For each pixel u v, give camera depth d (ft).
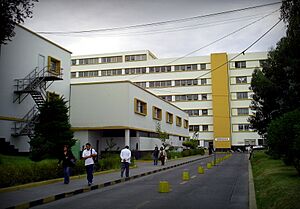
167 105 172.76
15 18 52.80
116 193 44.62
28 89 91.56
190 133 272.10
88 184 50.55
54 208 34.40
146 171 77.56
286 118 50.80
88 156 50.75
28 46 97.45
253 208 30.83
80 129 119.03
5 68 88.33
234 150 263.70
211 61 272.51
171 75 279.08
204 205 33.73
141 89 133.18
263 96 101.71
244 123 265.13
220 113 264.93
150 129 142.61
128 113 117.50
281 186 37.58
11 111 89.56
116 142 124.77
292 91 79.66
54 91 110.52
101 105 119.14
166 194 41.98
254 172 68.74
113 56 290.15
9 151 83.97
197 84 274.57
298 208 26.04
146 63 283.79
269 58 99.19
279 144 50.19
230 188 47.26
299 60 45.62
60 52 113.91
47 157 77.05
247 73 269.23
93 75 291.79
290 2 33.42
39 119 83.05
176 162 115.85
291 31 34.55
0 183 45.14
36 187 48.21
